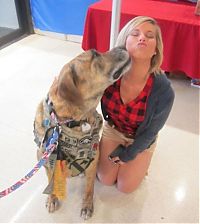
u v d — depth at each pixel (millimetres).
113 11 1965
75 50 3641
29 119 2352
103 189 1779
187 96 2740
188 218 1642
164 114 1387
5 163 1936
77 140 1266
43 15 3846
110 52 1248
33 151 2037
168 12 2775
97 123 1348
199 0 2656
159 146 2129
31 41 3840
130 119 1454
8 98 2607
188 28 2508
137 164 1643
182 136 2234
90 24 2873
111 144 1650
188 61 2654
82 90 1201
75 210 1646
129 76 1319
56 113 1224
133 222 1605
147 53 1218
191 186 1827
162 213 1660
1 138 2145
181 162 1998
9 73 3021
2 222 1571
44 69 3135
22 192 1732
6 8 3953
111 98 1428
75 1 3541
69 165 1378
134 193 1763
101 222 1596
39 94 2688
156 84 1334
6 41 3740
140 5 2957
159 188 1803
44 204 1669
